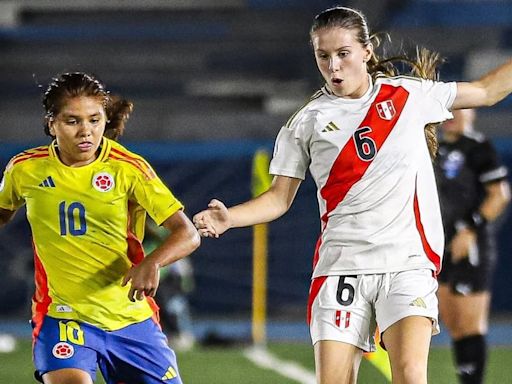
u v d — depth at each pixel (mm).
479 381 28438
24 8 71875
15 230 59625
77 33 73438
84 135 17516
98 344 18234
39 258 18328
